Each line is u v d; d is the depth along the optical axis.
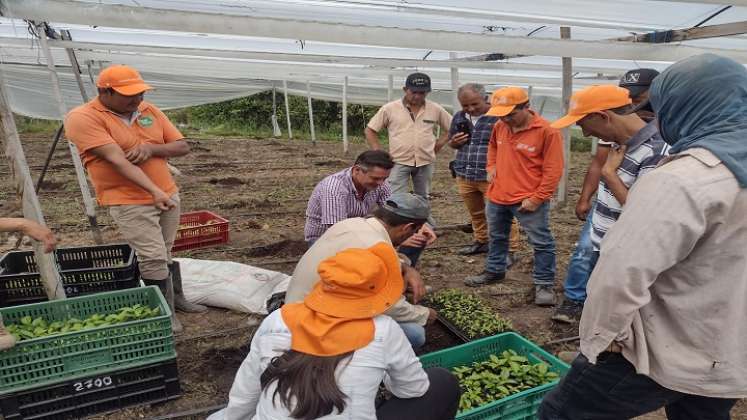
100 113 3.62
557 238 7.02
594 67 9.12
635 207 1.67
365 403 1.88
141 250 3.92
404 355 2.06
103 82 3.54
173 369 3.27
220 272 4.90
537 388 2.97
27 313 3.32
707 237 1.66
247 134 21.75
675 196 1.60
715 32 5.32
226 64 10.24
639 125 3.14
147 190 3.67
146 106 4.00
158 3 4.64
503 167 4.59
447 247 6.57
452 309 4.37
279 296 3.43
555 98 19.30
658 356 1.80
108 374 3.08
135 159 3.77
